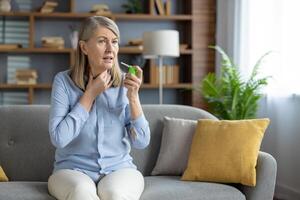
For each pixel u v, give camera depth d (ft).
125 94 8.25
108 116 8.07
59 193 7.20
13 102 18.17
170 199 7.68
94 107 8.00
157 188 8.00
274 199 13.85
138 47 17.76
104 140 7.98
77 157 7.93
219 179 8.48
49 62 18.40
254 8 15.33
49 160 9.27
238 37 16.11
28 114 9.49
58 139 7.45
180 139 9.33
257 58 15.17
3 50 17.25
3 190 7.67
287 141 13.79
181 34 18.98
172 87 17.88
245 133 8.69
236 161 8.41
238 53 16.08
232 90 14.29
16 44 17.47
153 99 18.97
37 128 9.39
